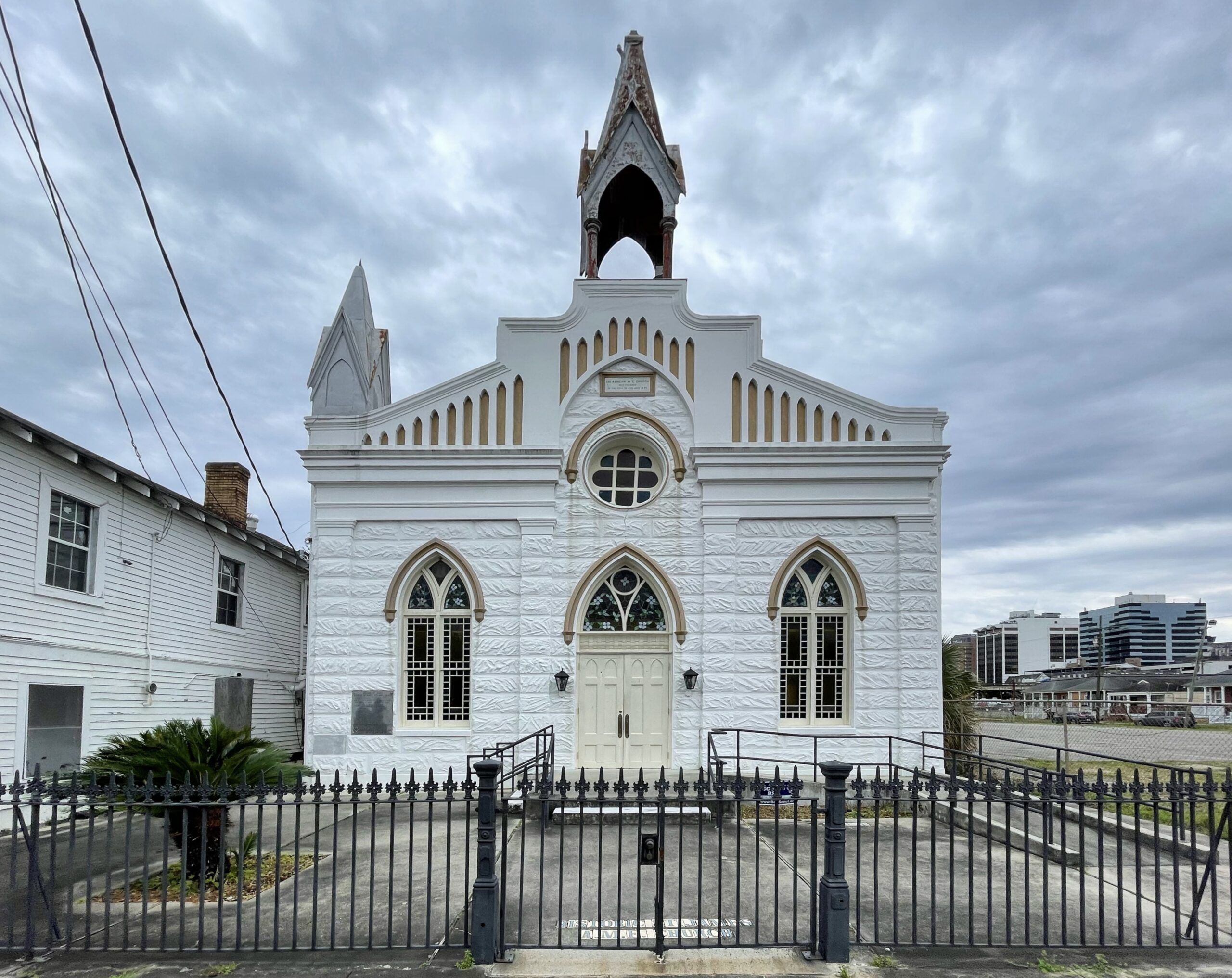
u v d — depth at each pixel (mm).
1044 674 106375
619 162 21359
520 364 19734
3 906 10086
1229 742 34844
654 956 7961
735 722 18547
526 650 18703
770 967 7742
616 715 18922
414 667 19047
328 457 19172
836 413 19516
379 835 13758
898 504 19047
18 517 15586
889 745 18234
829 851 8094
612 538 19203
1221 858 12133
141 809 10555
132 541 19234
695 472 19312
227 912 9703
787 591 19250
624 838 13336
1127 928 9016
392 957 7973
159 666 20297
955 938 8602
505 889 8039
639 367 19812
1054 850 12469
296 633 29141
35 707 15945
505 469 19172
